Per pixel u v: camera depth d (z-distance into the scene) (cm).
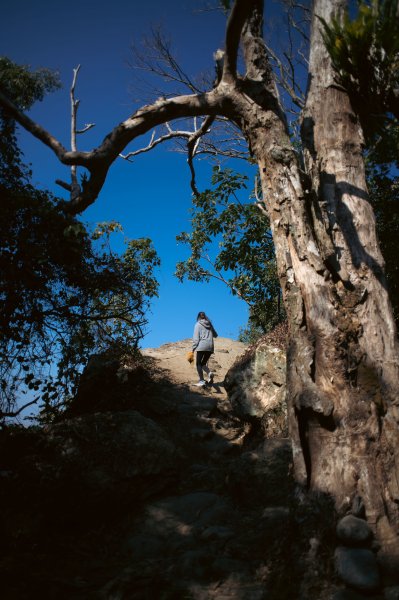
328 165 511
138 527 473
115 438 543
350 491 386
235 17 477
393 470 391
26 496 454
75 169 615
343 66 506
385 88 508
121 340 726
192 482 555
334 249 462
